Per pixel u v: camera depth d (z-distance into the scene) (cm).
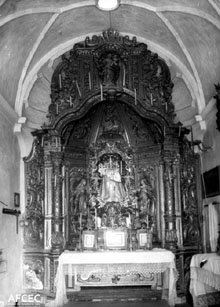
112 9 1014
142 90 1106
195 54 1073
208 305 942
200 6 899
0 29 887
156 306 938
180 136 1109
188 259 1060
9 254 986
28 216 1079
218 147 1028
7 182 997
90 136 1164
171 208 1065
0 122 970
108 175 1140
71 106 1087
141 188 1135
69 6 991
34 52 1075
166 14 1010
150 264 964
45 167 1092
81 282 1048
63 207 1088
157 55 1128
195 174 1127
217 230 1009
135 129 1160
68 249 1080
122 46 1112
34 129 1139
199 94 1120
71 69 1112
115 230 1060
